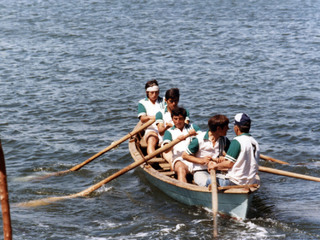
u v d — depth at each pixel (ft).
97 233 82.53
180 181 93.76
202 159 90.89
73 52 237.86
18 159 118.93
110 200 97.66
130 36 274.98
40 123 145.59
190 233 82.17
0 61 219.82
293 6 378.94
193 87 183.52
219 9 365.40
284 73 200.85
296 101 164.96
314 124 142.82
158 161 108.06
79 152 124.57
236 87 182.50
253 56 230.48
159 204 95.55
